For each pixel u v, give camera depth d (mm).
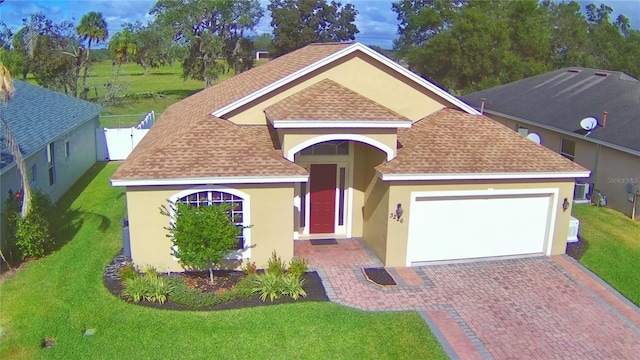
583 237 20703
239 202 16406
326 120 16547
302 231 19859
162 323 13508
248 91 20062
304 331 13352
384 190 17453
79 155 28234
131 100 65062
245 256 16750
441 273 17250
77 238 19359
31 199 17141
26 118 22938
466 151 18250
